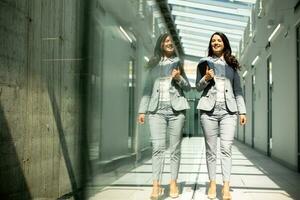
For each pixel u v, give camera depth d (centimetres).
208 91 416
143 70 404
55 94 346
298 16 696
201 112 423
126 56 411
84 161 402
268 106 1053
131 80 410
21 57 275
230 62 418
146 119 398
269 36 968
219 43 414
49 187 330
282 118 834
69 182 374
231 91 415
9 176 259
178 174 421
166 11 421
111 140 404
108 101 421
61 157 358
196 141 551
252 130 1368
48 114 329
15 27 266
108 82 425
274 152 911
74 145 388
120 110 412
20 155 275
